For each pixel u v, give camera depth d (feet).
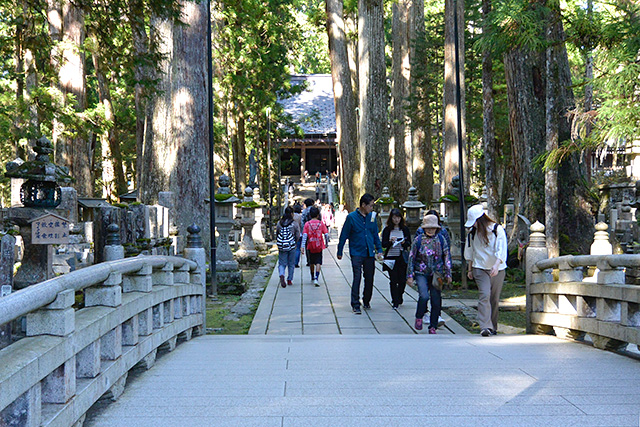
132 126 125.90
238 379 15.92
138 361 16.78
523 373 16.17
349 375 16.21
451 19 77.56
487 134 76.95
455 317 33.73
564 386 14.43
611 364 17.62
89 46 60.08
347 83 115.44
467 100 113.80
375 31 103.91
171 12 40.73
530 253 26.99
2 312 8.98
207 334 29.35
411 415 11.98
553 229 39.47
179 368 18.04
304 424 11.48
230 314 35.40
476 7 97.25
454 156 77.71
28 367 9.78
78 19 70.33
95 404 13.80
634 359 18.60
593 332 21.29
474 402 12.93
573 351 20.48
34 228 17.20
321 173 249.34
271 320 32.63
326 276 51.47
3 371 9.18
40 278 17.33
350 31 140.05
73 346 11.81
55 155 77.15
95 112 66.23
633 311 19.03
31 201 17.44
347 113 115.44
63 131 66.59
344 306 36.65
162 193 48.85
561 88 48.34
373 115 104.01
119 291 15.19
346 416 11.98
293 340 25.44
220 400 13.51
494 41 34.71
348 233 34.35
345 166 116.37
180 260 24.04
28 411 9.90
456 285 45.06
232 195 46.32
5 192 95.91
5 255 15.58
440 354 19.99
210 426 11.49
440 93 116.88
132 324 16.52
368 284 35.09
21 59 61.87
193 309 27.09
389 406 12.69
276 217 135.44
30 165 17.54
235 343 24.23
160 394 14.47
